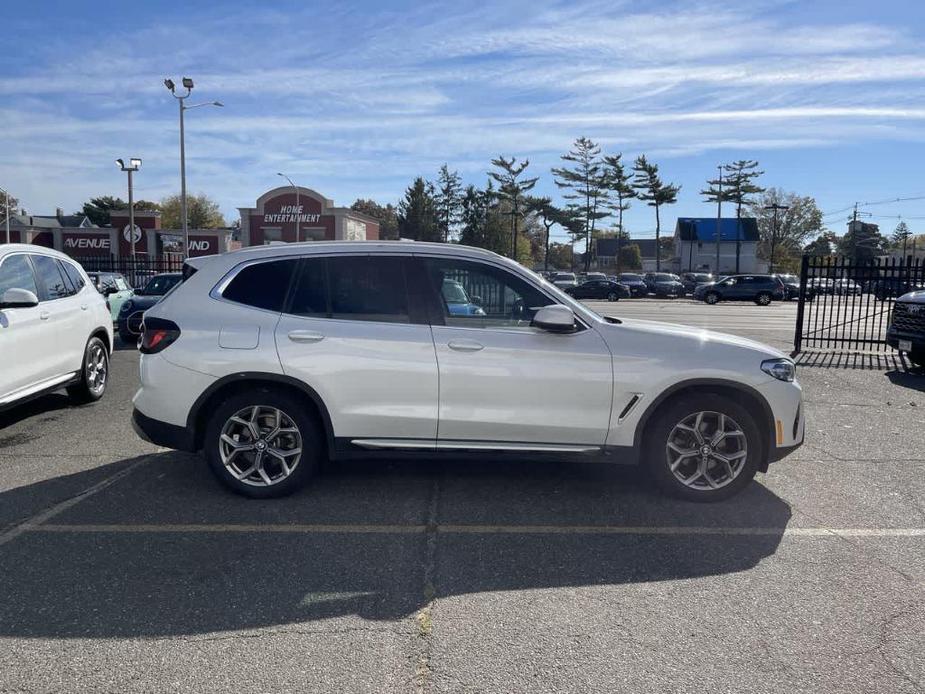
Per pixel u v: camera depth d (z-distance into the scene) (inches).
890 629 135.1
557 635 132.1
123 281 701.3
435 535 178.5
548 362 194.2
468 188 3287.4
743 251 3235.7
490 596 147.1
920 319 445.1
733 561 165.3
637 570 160.1
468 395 193.8
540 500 204.4
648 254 4318.4
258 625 134.9
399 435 195.8
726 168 2942.9
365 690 115.0
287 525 183.5
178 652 125.4
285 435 199.8
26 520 186.1
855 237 3238.2
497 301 200.5
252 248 205.5
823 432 294.0
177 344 194.9
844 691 115.5
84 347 328.2
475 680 117.7
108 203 3720.5
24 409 327.0
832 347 605.6
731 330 823.1
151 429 198.2
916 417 323.6
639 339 198.2
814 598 147.3
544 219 2994.6
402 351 193.5
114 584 150.6
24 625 134.0
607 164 2928.2
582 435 196.9
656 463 200.1
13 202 3127.5
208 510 193.3
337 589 149.5
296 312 197.8
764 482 224.7
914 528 186.9
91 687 114.9
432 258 201.5
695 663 123.2
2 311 264.4
